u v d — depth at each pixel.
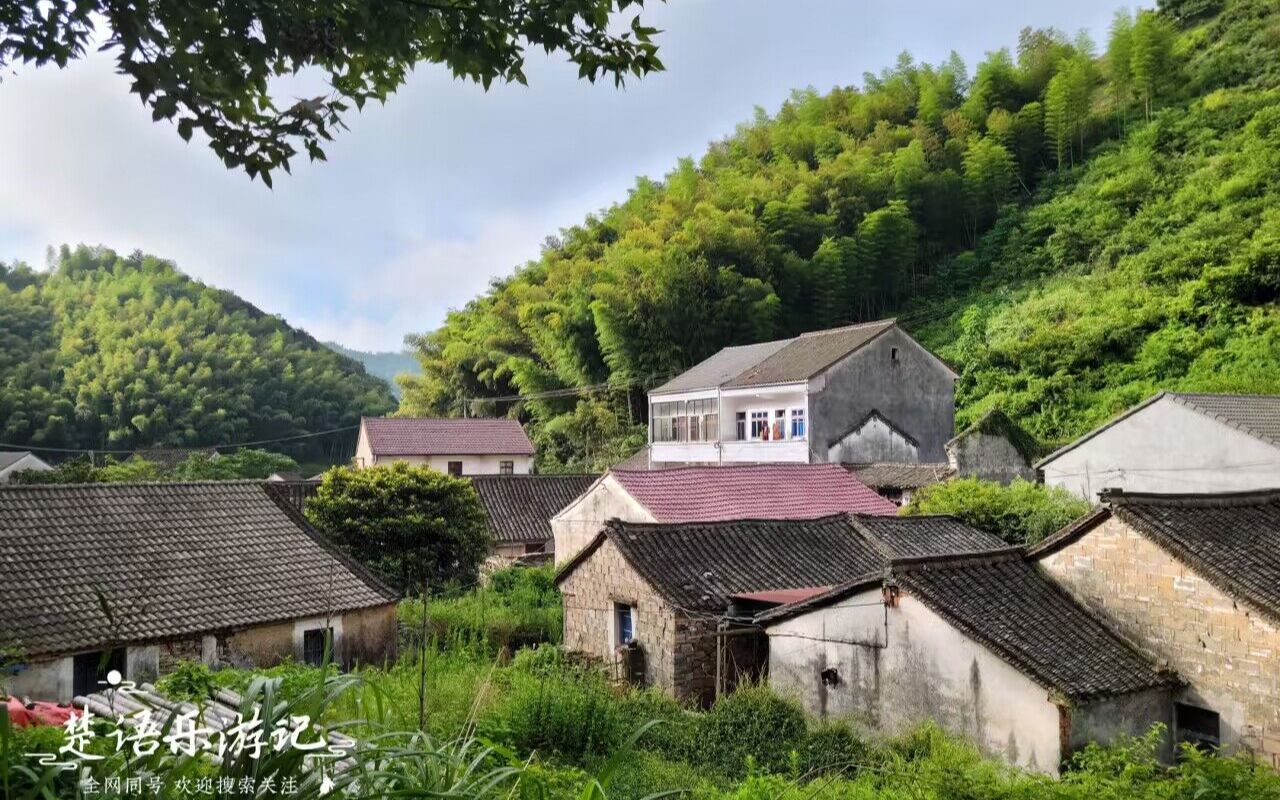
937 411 32.72
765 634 14.60
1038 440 31.41
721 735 12.13
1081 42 67.56
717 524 16.98
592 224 60.06
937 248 56.19
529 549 28.78
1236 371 33.16
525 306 50.50
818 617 13.19
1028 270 49.78
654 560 15.62
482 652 16.42
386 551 22.05
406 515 22.16
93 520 15.90
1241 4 62.31
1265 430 20.80
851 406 31.12
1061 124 57.78
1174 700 11.04
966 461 27.62
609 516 22.58
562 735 10.84
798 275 46.41
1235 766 7.83
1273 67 54.16
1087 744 10.23
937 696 11.56
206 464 45.97
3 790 2.76
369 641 16.50
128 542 15.66
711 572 15.53
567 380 46.56
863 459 31.08
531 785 4.09
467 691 11.47
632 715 12.87
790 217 49.66
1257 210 41.91
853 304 51.41
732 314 42.31
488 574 24.55
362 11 3.91
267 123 4.06
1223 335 35.78
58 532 15.27
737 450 33.03
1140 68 58.25
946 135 62.22
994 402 39.31
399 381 58.72
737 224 47.91
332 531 21.88
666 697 14.24
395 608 17.08
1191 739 10.91
